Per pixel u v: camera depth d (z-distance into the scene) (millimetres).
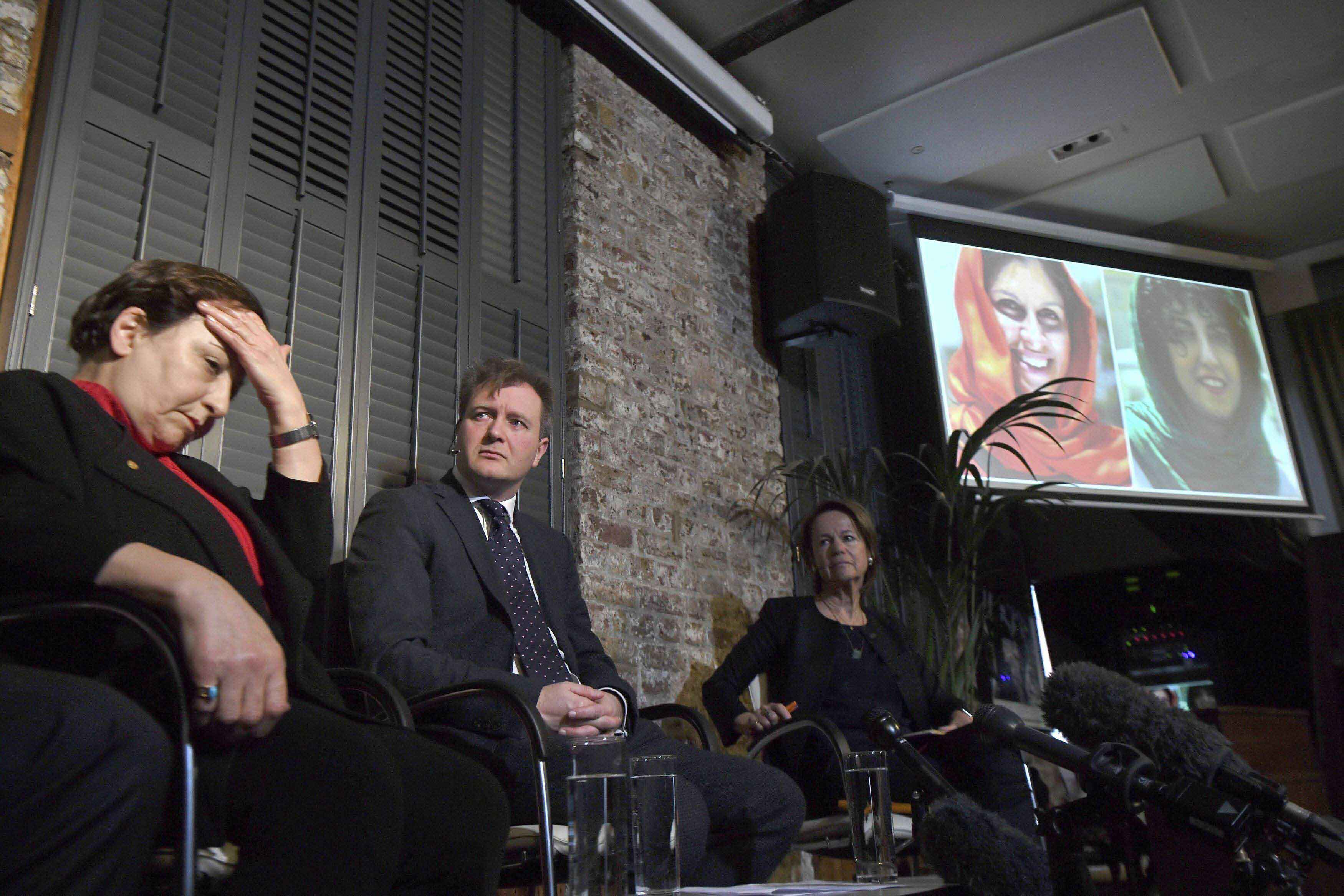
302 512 1400
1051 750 1007
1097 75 4137
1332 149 4824
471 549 1839
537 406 2119
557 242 3062
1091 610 5094
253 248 2141
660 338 3316
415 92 2705
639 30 3404
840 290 3734
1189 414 5207
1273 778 3014
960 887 1139
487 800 1151
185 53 2109
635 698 1846
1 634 869
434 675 1459
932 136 4492
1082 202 5188
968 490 3607
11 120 1788
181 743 741
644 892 1248
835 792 2355
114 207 1896
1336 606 1188
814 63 4004
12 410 963
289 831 879
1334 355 5727
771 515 3598
